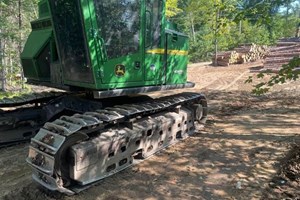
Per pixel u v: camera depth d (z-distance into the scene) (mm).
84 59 4723
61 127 4230
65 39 5004
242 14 4863
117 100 6059
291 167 5273
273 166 5277
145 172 5125
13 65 16703
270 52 20391
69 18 4754
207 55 31375
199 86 14938
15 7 16703
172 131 6211
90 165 4398
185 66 6582
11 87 17328
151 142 5613
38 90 16047
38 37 6176
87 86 4793
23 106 6715
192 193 4477
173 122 6188
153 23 5449
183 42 6387
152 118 5836
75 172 4203
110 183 4750
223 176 4969
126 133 4988
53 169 3998
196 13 29406
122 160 5008
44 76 6094
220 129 7414
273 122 7879
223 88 14125
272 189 4562
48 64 6066
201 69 21641
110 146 4680
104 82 4742
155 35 5512
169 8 22875
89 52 4535
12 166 5391
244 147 6160
